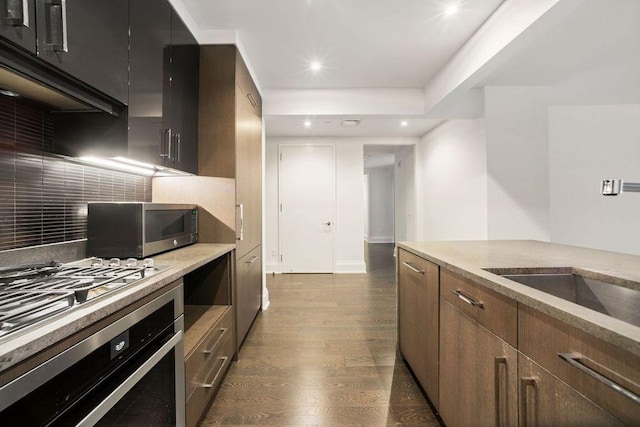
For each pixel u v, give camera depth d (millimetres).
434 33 2102
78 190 1395
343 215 4754
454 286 1275
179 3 1739
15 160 1102
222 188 2020
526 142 2930
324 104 3033
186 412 1222
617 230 3217
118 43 1178
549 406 758
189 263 1310
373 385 1774
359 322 2717
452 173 3727
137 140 1309
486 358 1037
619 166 3197
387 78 2820
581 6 1722
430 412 1545
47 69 900
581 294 1169
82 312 697
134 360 888
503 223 2947
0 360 505
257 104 2793
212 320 1637
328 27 2025
